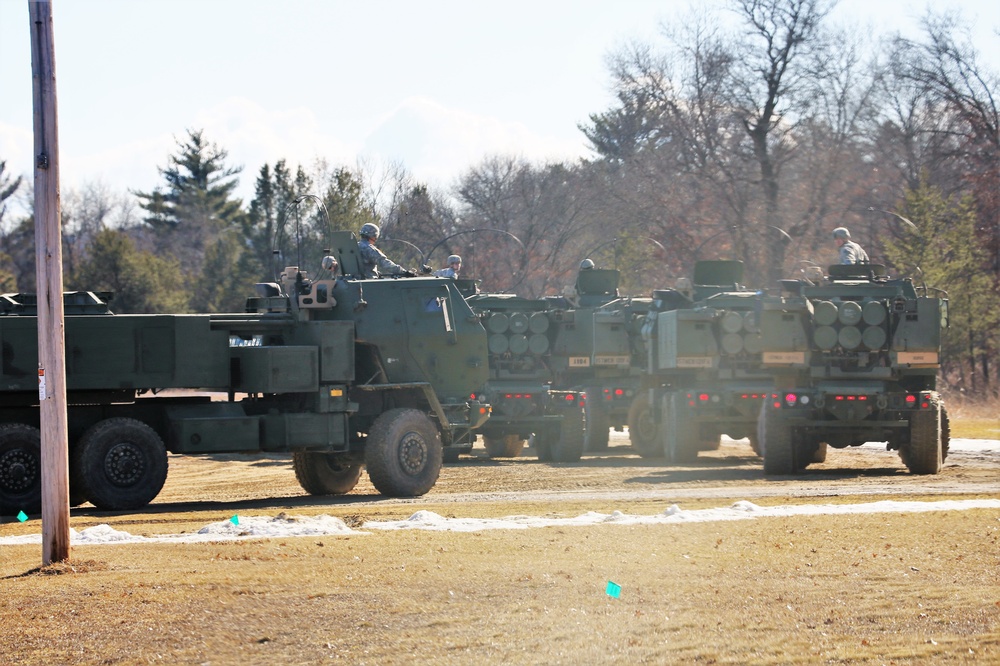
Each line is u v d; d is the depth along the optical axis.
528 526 44.97
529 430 87.81
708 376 83.69
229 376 57.84
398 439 59.22
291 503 57.34
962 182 198.62
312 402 59.94
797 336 72.69
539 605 32.03
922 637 28.28
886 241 161.38
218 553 39.16
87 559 38.38
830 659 26.67
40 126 38.31
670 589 33.72
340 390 59.91
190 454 57.34
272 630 30.09
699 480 66.75
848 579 34.78
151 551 39.75
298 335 60.41
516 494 59.31
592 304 105.94
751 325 80.38
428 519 46.41
